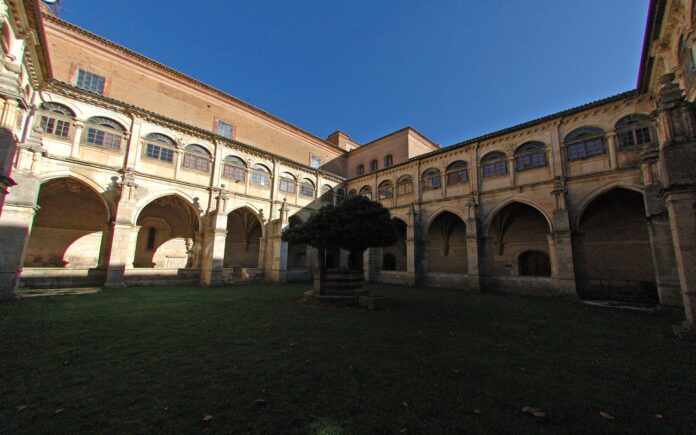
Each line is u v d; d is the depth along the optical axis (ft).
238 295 51.65
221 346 21.75
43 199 72.23
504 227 83.30
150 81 79.66
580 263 55.98
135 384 15.15
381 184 100.17
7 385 14.65
